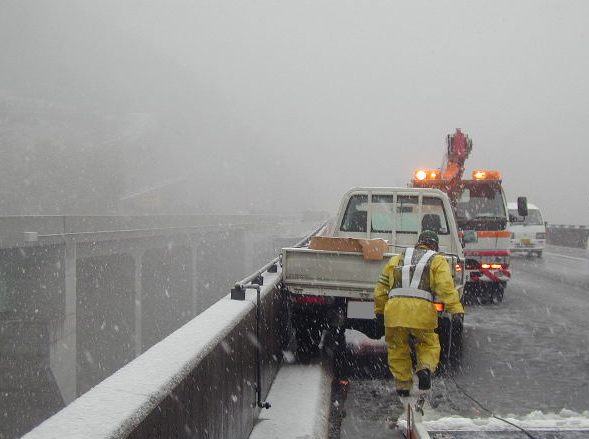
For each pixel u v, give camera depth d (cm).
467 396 659
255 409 519
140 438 230
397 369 531
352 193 971
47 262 2752
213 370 356
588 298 1450
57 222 2847
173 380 276
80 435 200
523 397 659
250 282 567
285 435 488
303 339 765
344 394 668
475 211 1385
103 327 3947
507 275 1362
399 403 631
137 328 4109
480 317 1177
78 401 238
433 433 496
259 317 539
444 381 719
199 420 320
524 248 2764
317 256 745
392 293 529
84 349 3819
